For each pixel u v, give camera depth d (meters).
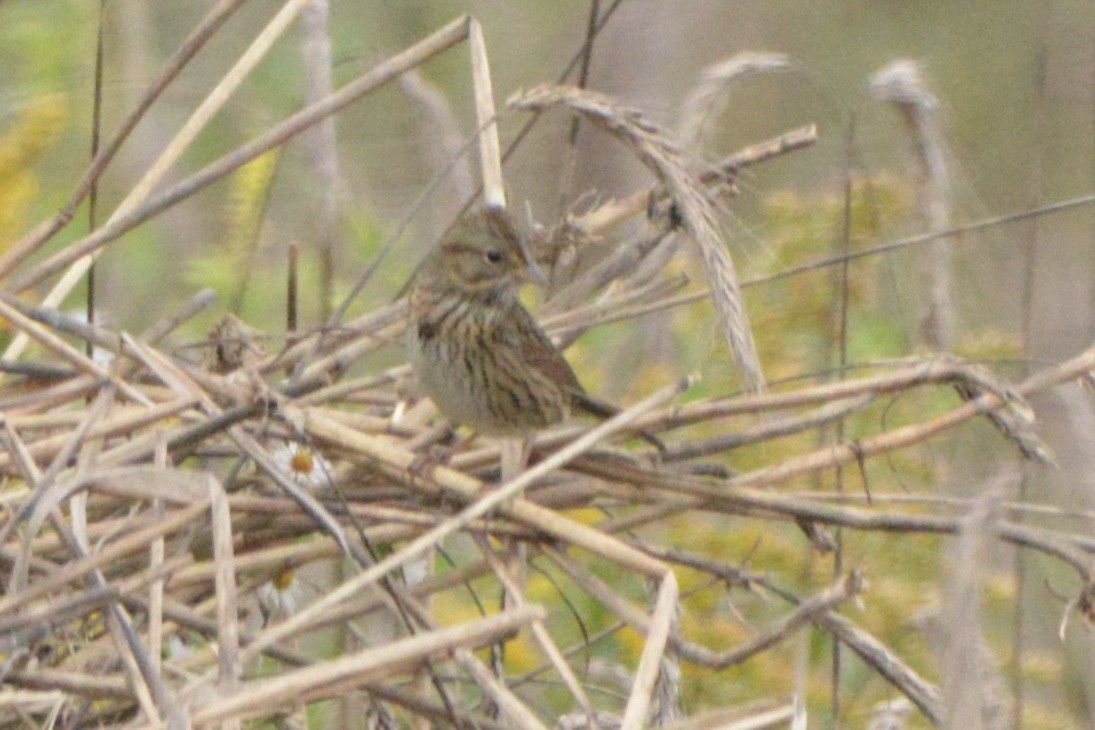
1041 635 12.68
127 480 8.33
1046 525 12.45
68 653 8.70
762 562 11.91
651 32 19.92
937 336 12.23
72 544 8.23
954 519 9.37
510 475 9.81
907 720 11.23
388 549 10.22
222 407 9.72
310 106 11.19
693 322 13.36
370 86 10.61
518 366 10.21
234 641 7.78
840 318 12.89
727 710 9.29
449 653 8.15
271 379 11.57
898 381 9.94
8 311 9.62
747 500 9.56
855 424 12.49
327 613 9.03
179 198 10.47
